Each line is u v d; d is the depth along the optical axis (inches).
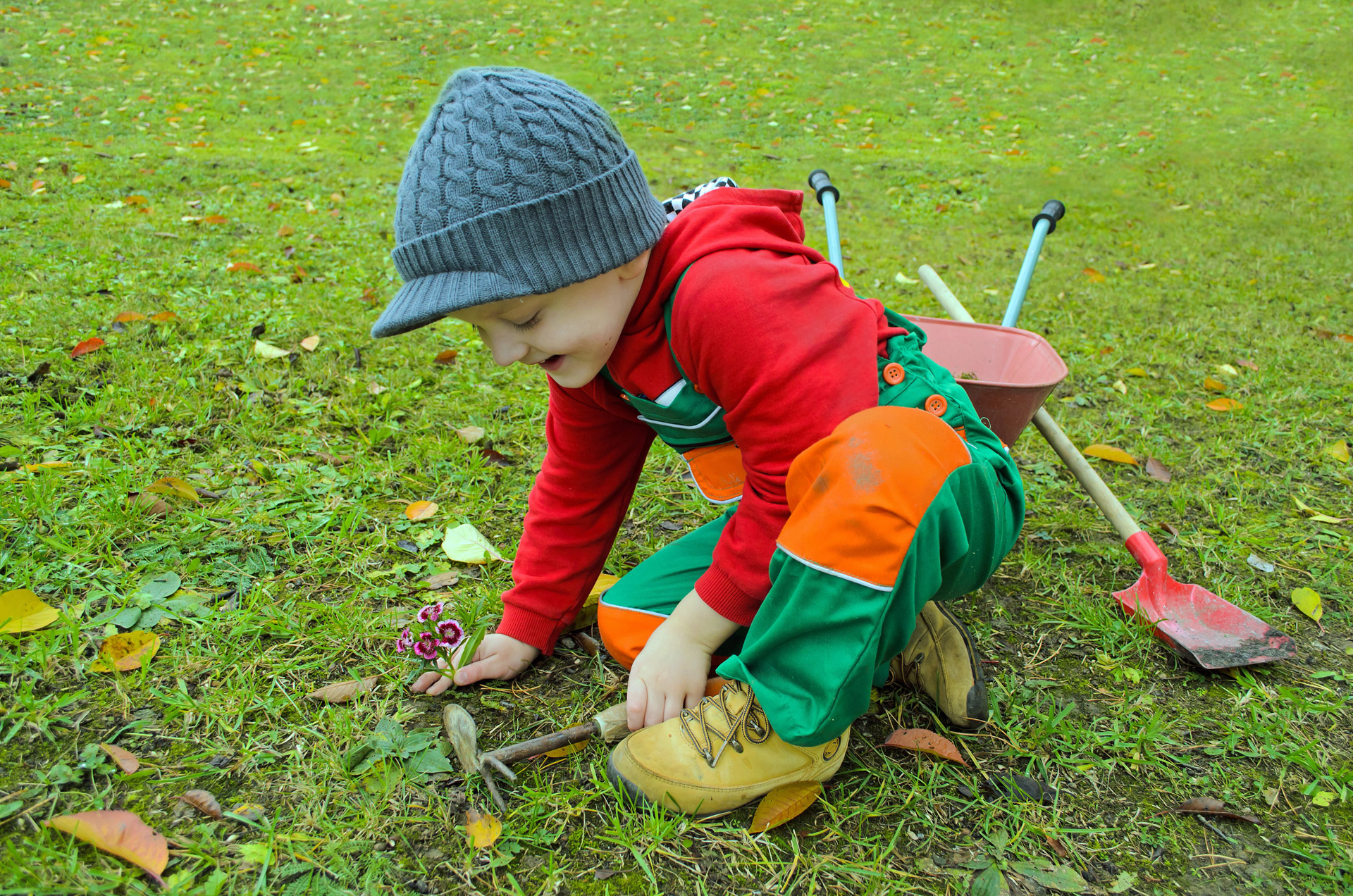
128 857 47.4
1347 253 191.5
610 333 54.0
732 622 57.3
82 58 293.9
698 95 304.3
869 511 48.6
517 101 49.2
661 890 50.0
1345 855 54.8
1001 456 57.7
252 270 139.3
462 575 77.9
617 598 66.6
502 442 101.4
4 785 52.1
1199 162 259.3
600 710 63.5
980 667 63.6
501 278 49.0
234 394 102.0
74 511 76.5
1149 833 56.4
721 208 56.5
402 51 333.7
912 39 380.5
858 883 51.4
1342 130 286.8
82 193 173.2
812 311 53.2
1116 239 199.8
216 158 210.2
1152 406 121.6
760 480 54.6
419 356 119.5
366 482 89.6
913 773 59.7
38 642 62.3
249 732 58.3
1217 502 99.0
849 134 277.7
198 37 330.0
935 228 203.8
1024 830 55.6
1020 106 311.9
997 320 148.8
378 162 221.0
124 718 58.0
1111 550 89.2
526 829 52.9
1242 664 70.6
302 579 74.2
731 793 54.3
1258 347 142.8
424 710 62.1
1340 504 99.0
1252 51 375.2
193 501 81.9
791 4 416.2
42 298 119.6
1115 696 69.1
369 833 51.8
